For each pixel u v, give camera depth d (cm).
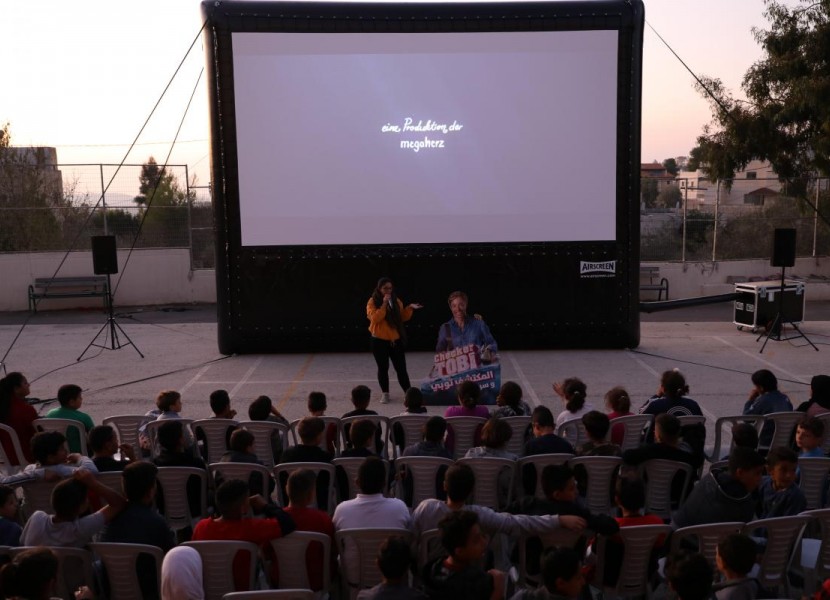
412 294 1286
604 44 1241
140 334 1552
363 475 436
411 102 1252
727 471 469
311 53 1243
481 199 1270
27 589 311
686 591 305
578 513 415
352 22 1240
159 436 543
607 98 1252
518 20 1240
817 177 1945
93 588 404
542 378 1121
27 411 679
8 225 1942
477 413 675
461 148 1261
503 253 1278
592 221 1275
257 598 317
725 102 1969
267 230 1274
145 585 411
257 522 407
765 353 1277
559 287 1286
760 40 1961
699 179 2062
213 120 1251
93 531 413
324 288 1286
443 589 329
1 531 430
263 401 655
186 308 1942
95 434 550
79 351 1369
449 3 1241
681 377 670
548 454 532
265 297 1286
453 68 1248
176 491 528
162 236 2006
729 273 2012
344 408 985
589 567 430
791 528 419
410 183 1266
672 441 539
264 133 1255
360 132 1256
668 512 550
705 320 1677
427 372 1172
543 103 1253
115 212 1984
